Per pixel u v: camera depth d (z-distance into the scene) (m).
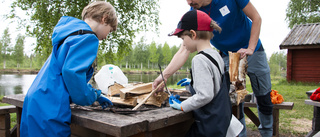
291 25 20.89
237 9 1.97
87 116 1.22
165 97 1.78
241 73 1.75
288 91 8.70
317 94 2.99
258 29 1.85
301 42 11.91
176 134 1.50
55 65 1.29
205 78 1.30
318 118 3.08
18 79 25.75
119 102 1.74
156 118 1.18
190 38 1.46
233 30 2.10
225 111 1.33
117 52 8.08
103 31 1.54
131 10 7.75
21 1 7.09
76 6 6.66
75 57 1.20
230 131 1.50
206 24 1.42
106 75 2.14
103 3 1.57
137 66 62.50
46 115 1.18
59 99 1.21
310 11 20.30
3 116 2.07
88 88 1.28
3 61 59.50
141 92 1.75
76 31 1.33
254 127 3.84
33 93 1.25
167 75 1.87
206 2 1.90
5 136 2.07
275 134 2.90
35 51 7.42
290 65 12.95
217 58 1.41
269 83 2.37
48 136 1.16
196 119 1.38
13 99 1.78
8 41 55.22
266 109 2.41
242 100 1.80
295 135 3.39
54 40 1.37
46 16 6.80
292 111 5.11
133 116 1.23
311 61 12.45
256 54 2.25
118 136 1.00
